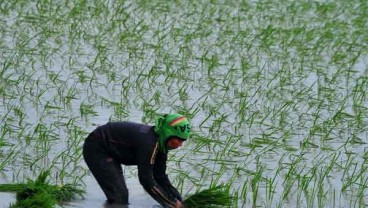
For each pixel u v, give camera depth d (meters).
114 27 34.94
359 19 41.91
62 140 21.73
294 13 42.34
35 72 28.20
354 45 36.28
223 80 28.80
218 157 21.39
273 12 42.38
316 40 37.00
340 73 31.14
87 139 18.02
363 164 21.58
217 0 44.22
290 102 25.38
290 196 19.16
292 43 35.38
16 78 27.27
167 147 17.27
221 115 25.02
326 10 43.75
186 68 30.02
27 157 20.08
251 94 27.67
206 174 20.05
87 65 29.39
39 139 21.00
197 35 35.38
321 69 31.77
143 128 17.41
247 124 24.56
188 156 21.31
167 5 40.47
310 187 19.91
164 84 27.95
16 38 32.28
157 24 37.16
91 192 18.52
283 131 24.17
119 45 32.81
